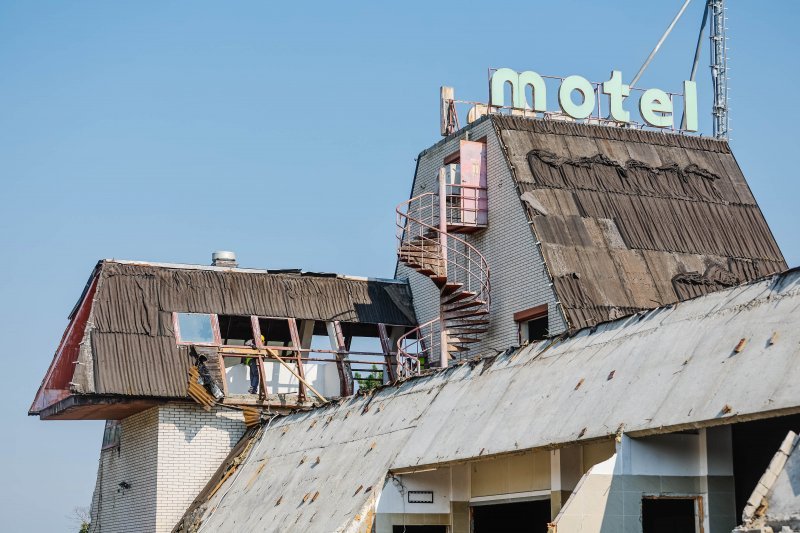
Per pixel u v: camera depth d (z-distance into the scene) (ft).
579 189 130.21
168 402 128.88
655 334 74.49
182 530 118.62
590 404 73.20
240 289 137.59
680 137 140.46
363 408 105.40
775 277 69.41
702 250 129.59
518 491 86.53
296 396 130.21
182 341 131.13
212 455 129.49
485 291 130.41
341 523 87.51
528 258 125.39
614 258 125.08
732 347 66.49
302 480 102.83
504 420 80.43
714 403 63.36
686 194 134.31
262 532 99.91
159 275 135.64
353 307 141.38
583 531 66.85
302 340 140.26
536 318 124.67
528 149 132.26
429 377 99.55
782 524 53.11
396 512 88.58
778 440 72.43
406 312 144.15
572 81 139.33
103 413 134.82
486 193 133.69
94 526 145.28
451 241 138.00
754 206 136.26
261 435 123.13
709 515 69.67
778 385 60.59
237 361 135.95
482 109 144.87
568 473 80.94
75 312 138.92
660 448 69.72
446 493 90.94
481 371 91.20
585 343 81.46
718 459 70.74
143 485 131.34
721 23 158.92
